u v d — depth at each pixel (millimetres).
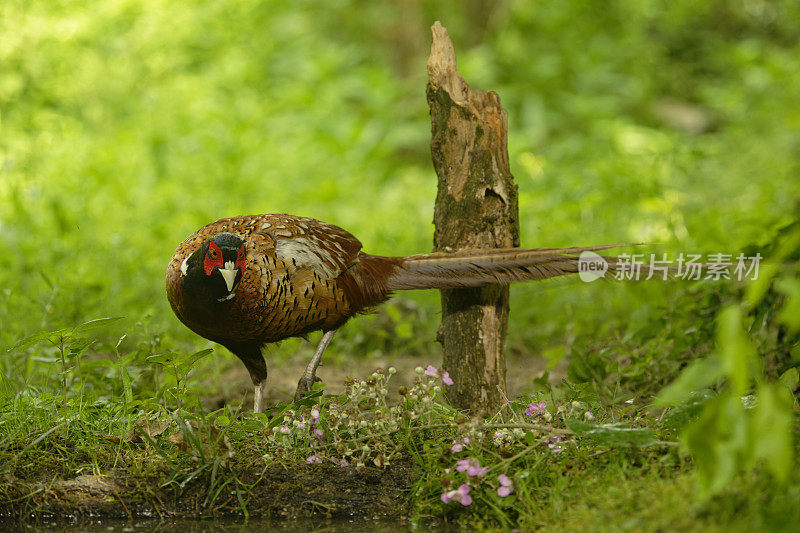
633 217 14727
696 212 14102
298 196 17578
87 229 14305
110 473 6633
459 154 7609
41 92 19500
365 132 21000
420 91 23297
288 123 20984
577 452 6316
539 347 11148
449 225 7668
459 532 6078
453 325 7633
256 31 24062
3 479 6496
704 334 8641
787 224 8656
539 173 17484
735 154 17609
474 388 7543
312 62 23141
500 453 6465
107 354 10023
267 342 7953
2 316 10078
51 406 7184
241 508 6531
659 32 27078
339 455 6828
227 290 7188
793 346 6984
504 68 23844
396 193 18609
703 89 24453
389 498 6578
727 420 4492
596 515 5402
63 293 10602
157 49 21688
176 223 15102
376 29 25250
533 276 7266
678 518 5004
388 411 7047
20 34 19344
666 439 6328
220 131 19344
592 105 22688
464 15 25000
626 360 9406
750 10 26938
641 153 17891
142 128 19641
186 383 7750
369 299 7816
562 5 25516
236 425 6848
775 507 4871
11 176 16234
